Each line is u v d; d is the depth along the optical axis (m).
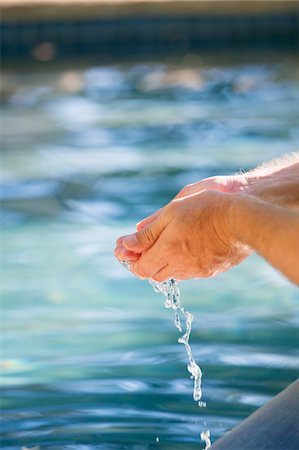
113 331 4.36
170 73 10.89
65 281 5.11
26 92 10.02
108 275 5.20
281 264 1.68
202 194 1.89
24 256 5.52
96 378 3.77
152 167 7.27
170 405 3.43
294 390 1.98
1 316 4.62
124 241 2.00
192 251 1.92
